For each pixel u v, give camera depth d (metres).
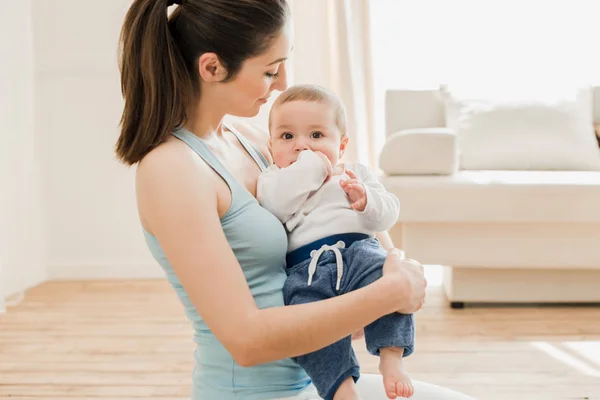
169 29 1.21
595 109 4.09
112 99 4.22
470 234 3.34
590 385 2.57
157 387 2.61
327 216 1.33
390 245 1.51
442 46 4.76
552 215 3.26
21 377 2.73
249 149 1.46
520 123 3.92
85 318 3.50
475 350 2.93
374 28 4.76
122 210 4.32
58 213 4.32
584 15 4.72
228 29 1.17
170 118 1.17
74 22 4.17
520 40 4.75
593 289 3.48
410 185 3.29
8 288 3.95
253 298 1.15
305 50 4.68
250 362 1.09
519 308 3.49
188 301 1.28
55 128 4.26
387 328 1.19
